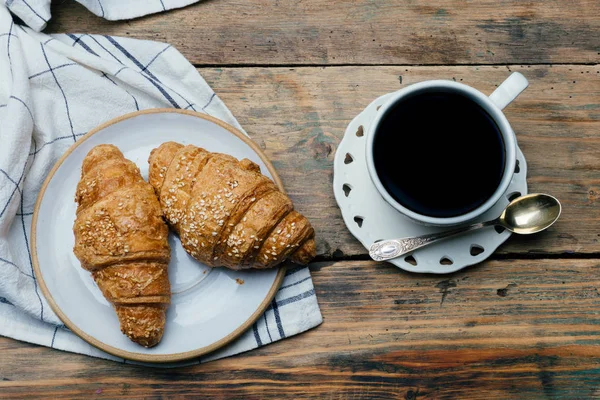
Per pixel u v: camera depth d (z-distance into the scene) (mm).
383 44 663
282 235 588
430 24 665
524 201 617
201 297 622
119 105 648
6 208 611
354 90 657
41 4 635
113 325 615
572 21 667
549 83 660
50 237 622
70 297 617
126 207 586
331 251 641
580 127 655
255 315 611
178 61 646
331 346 638
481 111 565
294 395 635
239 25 661
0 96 634
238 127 644
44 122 637
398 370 638
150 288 587
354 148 626
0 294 613
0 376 627
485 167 566
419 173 571
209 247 588
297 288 632
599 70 662
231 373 633
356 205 625
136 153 636
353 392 637
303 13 664
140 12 654
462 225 620
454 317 641
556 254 645
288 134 651
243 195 583
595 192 649
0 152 611
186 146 612
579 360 639
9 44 632
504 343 640
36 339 625
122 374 631
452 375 638
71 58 641
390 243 615
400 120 571
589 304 642
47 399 627
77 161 627
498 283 643
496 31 666
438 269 624
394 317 640
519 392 638
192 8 661
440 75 661
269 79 657
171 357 602
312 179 646
